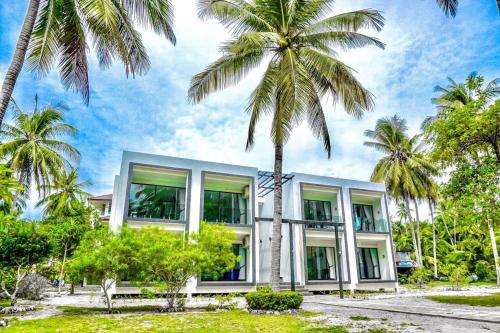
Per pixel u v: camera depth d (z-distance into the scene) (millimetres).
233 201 20781
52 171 23469
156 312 10758
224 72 12422
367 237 23250
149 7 10086
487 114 11312
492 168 11320
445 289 22781
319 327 7523
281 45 12320
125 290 15672
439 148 12750
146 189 18531
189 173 18812
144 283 11289
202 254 11016
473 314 9086
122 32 9727
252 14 12078
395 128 30359
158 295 15211
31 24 8156
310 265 21953
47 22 9500
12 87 7555
